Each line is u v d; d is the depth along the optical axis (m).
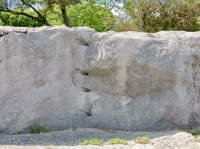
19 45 5.91
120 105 6.45
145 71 6.29
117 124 6.34
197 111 6.50
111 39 6.29
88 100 6.47
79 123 6.32
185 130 6.14
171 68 6.28
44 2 17.84
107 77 6.42
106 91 6.50
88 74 6.49
